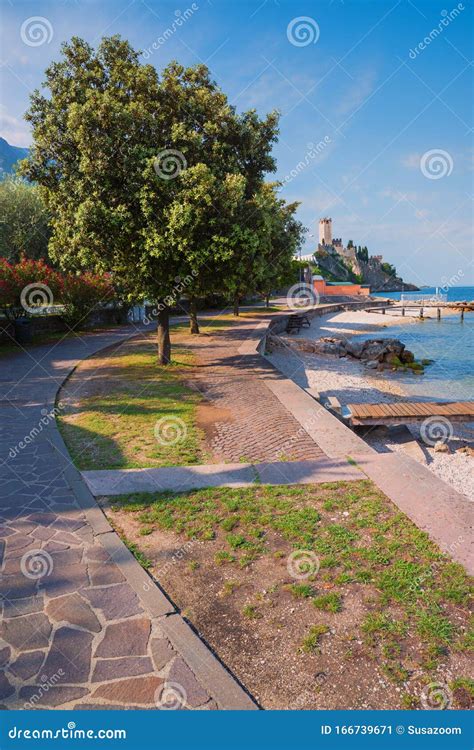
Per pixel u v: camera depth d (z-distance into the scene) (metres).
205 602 4.26
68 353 18.55
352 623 3.98
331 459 7.77
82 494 6.29
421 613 4.07
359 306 69.50
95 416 10.20
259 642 3.79
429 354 28.20
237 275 13.97
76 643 3.68
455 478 9.05
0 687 3.28
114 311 31.22
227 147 14.02
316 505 6.10
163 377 14.27
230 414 10.52
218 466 7.41
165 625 3.90
